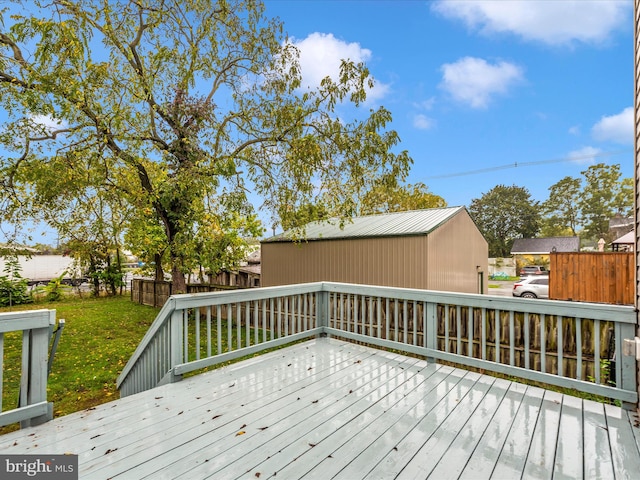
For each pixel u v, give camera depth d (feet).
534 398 8.16
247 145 23.25
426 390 8.70
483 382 9.23
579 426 6.81
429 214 28.37
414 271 23.17
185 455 5.83
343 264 26.89
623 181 111.75
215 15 22.12
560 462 5.62
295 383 9.19
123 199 22.61
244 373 9.96
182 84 21.75
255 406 7.79
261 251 33.53
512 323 9.24
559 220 126.21
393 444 6.19
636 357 7.04
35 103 15.31
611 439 6.31
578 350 8.15
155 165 23.38
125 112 18.07
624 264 27.86
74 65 15.40
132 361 11.76
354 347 12.59
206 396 8.36
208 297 10.05
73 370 15.75
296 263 30.27
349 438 6.40
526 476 5.25
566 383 8.21
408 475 5.29
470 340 9.87
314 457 5.79
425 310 10.86
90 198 20.76
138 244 34.58
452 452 5.92
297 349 12.35
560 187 124.88
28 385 6.73
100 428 6.73
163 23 20.92
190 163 20.81
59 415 11.43
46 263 60.80
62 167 16.98
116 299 40.14
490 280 80.43
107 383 14.32
